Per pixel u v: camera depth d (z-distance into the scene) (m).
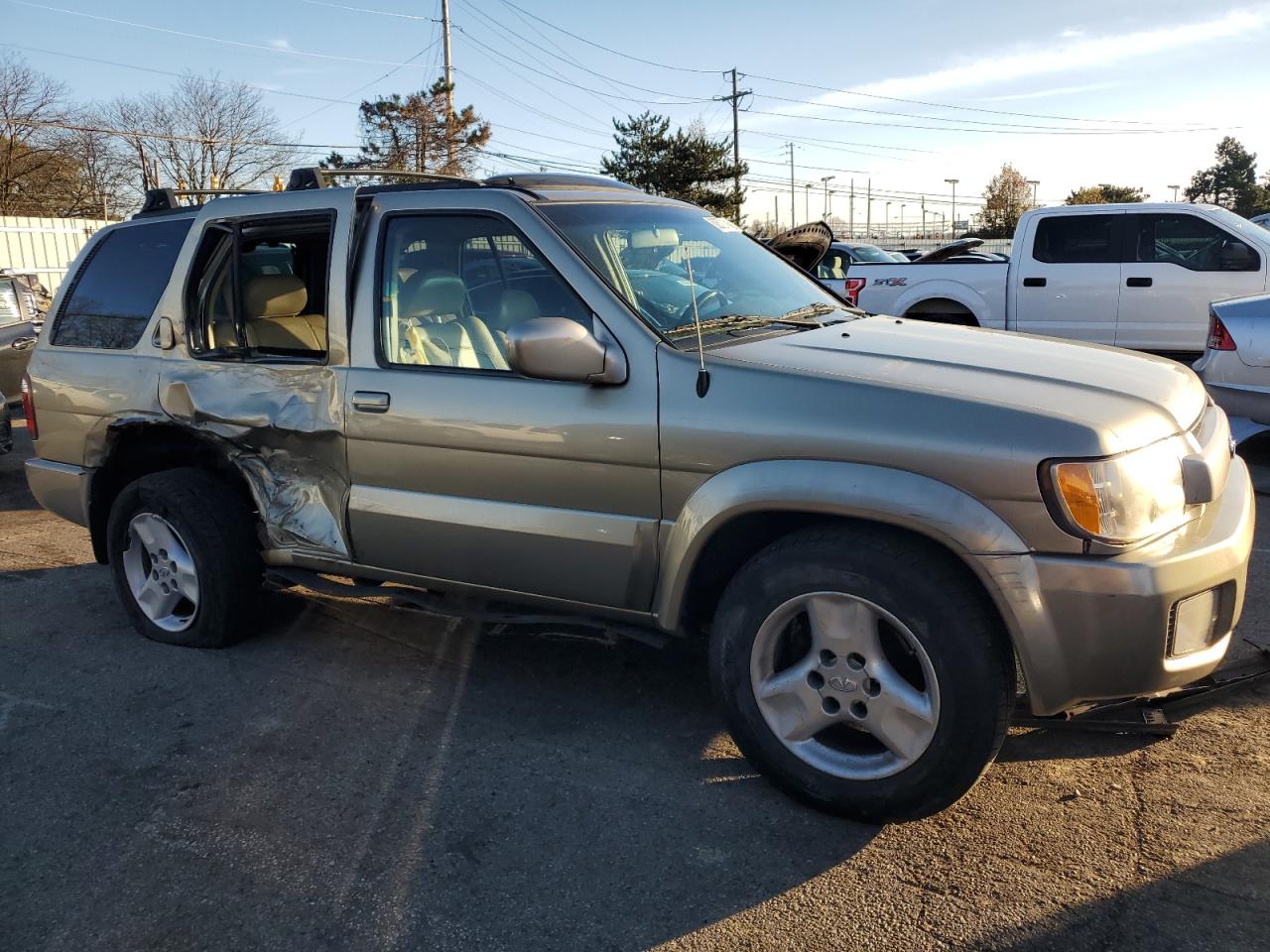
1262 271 9.23
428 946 2.48
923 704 2.73
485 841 2.90
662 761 3.32
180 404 4.06
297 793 3.19
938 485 2.62
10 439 7.91
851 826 2.91
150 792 3.22
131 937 2.54
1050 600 2.56
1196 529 2.78
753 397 2.89
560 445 3.18
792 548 2.85
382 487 3.62
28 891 2.74
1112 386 2.88
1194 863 2.65
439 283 3.58
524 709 3.73
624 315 3.14
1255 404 6.57
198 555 4.15
